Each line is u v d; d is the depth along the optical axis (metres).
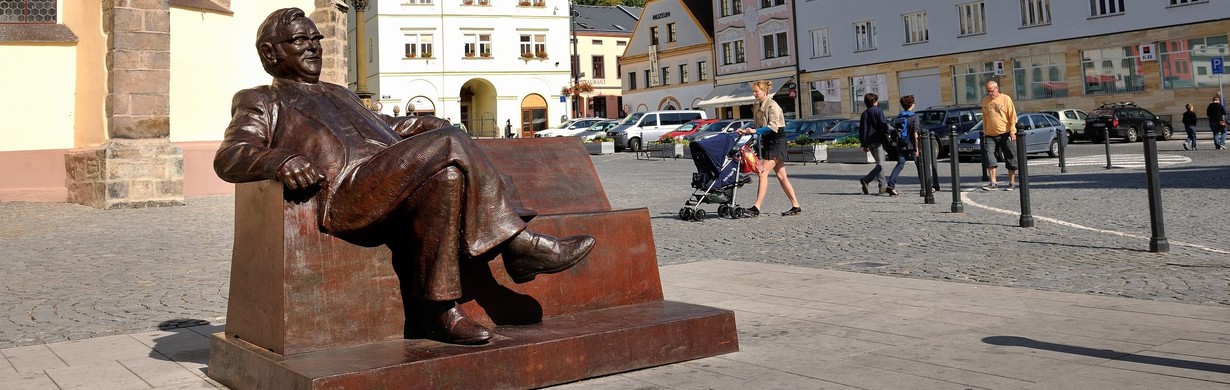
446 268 3.66
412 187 3.65
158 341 5.62
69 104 18.75
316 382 3.32
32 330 6.31
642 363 4.21
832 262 8.32
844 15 51.94
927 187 14.02
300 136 3.90
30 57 18.47
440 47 61.28
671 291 6.83
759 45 57.50
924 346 4.59
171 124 19.39
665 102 66.06
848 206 14.07
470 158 3.67
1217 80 38.09
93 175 17.28
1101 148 31.25
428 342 3.91
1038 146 27.80
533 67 63.53
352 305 3.86
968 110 29.09
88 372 4.71
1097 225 10.23
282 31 4.11
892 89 50.00
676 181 22.52
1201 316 5.14
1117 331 4.79
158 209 16.83
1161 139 35.19
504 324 4.28
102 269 9.39
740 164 12.98
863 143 16.16
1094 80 42.03
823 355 4.46
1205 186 14.78
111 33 17.20
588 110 77.69
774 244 9.94
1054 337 4.69
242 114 4.00
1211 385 3.65
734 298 6.41
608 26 79.94
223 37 20.55
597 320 4.35
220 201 18.38
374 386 3.44
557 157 5.25
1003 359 4.25
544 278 4.43
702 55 62.62
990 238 9.47
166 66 17.62
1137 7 40.22
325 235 3.81
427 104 61.19
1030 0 43.84
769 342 4.82
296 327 3.74
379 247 3.93
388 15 60.25
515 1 62.84
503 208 3.76
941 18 47.31
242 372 3.96
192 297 7.61
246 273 4.08
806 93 54.75
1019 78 44.66
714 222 12.63
